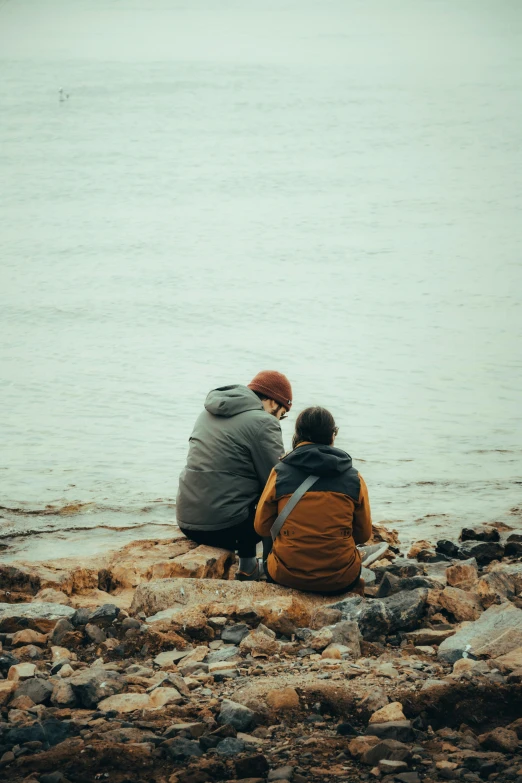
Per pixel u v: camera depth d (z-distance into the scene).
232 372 20.11
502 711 3.45
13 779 2.83
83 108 104.44
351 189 63.94
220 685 3.75
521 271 35.94
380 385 18.50
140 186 65.94
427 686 3.52
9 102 107.31
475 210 54.31
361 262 39.12
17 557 7.96
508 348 22.42
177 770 2.92
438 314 27.75
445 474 11.95
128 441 13.80
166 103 108.94
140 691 3.72
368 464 12.56
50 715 3.45
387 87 121.50
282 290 32.72
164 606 4.99
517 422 15.27
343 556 5.13
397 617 4.62
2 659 4.13
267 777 2.90
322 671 3.85
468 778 2.85
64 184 65.69
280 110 104.81
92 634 4.49
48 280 34.88
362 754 3.03
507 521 9.66
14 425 14.77
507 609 4.52
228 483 6.01
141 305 29.59
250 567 6.11
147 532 8.91
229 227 50.12
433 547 7.65
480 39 191.00
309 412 5.29
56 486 11.21
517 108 102.25
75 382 18.55
